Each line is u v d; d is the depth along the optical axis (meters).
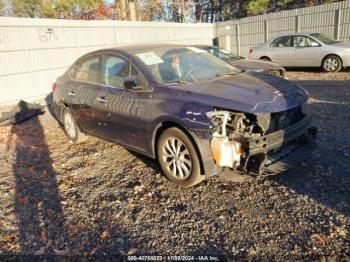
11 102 10.11
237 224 3.10
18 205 3.79
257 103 3.38
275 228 2.99
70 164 4.93
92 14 22.58
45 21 11.02
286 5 25.72
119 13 26.22
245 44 19.19
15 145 6.09
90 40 12.97
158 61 4.37
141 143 4.26
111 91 4.57
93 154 5.25
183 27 18.53
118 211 3.51
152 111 3.91
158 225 3.20
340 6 14.05
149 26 16.06
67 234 3.17
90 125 5.23
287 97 3.64
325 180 3.71
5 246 3.05
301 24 15.85
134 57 4.38
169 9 32.94
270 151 3.65
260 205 3.37
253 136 3.40
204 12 37.88
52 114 8.67
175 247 2.87
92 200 3.79
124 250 2.89
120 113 4.41
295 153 3.91
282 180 3.81
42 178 4.49
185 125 3.49
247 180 3.88
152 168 4.48
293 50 12.62
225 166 3.58
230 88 3.73
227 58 9.21
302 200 3.37
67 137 6.36
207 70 4.51
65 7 18.67
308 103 7.36
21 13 19.22
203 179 3.80
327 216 3.08
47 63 11.27
